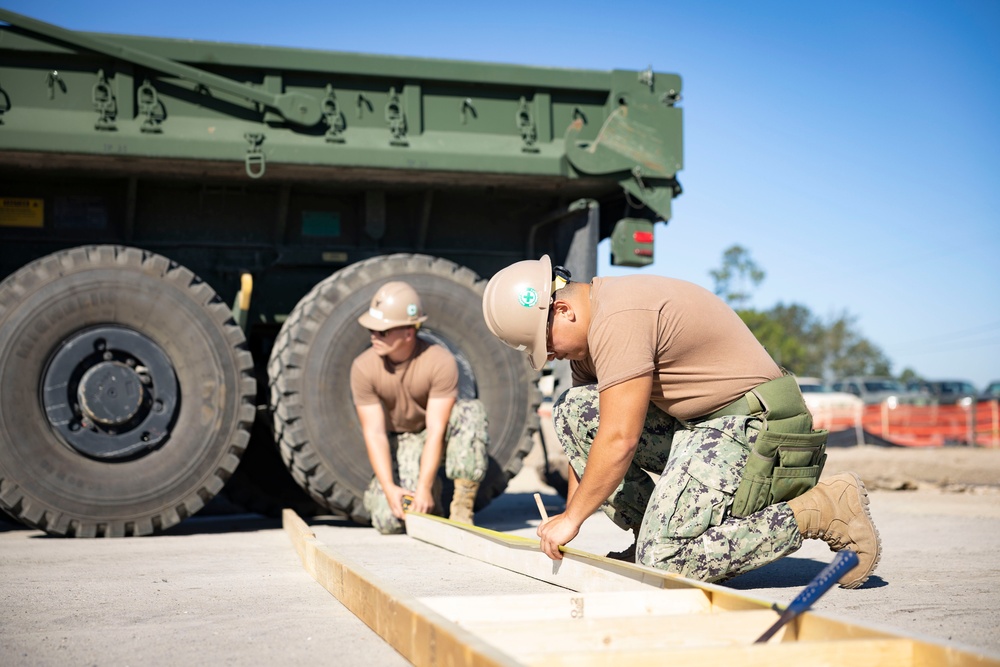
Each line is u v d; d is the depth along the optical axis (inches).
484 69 219.9
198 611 113.0
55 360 192.9
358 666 85.3
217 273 226.7
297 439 201.3
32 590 129.9
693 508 118.9
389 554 161.2
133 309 196.7
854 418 904.3
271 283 229.9
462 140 220.4
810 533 121.1
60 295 193.2
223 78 204.1
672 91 233.3
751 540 118.4
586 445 138.2
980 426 860.6
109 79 201.5
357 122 214.5
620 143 227.5
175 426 199.3
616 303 119.6
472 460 195.8
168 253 224.5
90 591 128.5
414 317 186.1
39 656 92.3
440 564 148.4
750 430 122.0
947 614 109.0
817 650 69.3
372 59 212.8
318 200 234.5
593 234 233.0
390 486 188.5
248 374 203.9
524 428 218.5
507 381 217.8
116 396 192.9
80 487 192.4
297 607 114.3
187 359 199.8
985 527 206.2
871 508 255.0
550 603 93.4
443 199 242.1
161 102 203.6
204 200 225.8
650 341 118.3
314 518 249.8
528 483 391.9
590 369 140.1
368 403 192.9
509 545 139.6
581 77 227.0
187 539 195.0
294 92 211.3
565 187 234.8
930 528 204.2
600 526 213.0
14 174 211.6
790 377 125.1
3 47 192.7
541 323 126.7
